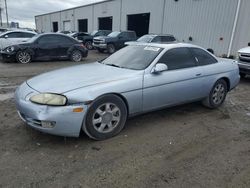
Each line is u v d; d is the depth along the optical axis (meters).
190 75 4.77
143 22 26.94
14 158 3.25
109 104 3.77
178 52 4.80
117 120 3.93
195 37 18.61
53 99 3.37
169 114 5.11
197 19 18.27
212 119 4.95
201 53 5.26
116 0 28.05
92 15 33.81
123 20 27.23
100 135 3.78
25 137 3.82
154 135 4.09
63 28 44.47
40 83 3.80
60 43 12.77
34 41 12.11
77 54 13.39
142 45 5.03
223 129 4.46
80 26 38.81
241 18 15.50
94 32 23.84
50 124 3.38
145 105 4.21
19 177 2.87
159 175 3.00
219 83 5.50
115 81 3.83
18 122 4.38
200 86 5.03
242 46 15.84
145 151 3.55
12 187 2.70
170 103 4.61
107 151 3.51
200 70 5.00
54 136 3.87
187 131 4.31
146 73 4.18
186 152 3.58
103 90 3.64
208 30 17.53
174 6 20.19
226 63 5.67
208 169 3.17
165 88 4.39
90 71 4.25
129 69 4.30
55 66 11.27
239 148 3.77
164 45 4.78
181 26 19.73
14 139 3.75
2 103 5.50
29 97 3.55
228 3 16.00
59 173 2.97
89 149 3.54
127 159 3.33
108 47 18.84
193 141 3.94
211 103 5.46
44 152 3.41
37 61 12.68
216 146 3.80
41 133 3.95
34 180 2.83
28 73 9.30
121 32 19.55
